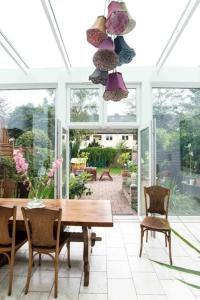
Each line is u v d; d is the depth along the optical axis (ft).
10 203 11.46
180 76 16.49
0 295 8.18
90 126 17.15
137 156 18.35
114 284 8.84
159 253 11.44
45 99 17.29
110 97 8.23
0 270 9.86
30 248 8.37
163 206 12.09
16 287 8.63
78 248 12.13
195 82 16.60
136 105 16.98
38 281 9.01
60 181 14.42
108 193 28.71
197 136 17.13
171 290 8.50
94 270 9.84
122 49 7.16
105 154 46.75
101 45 6.57
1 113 17.44
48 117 17.24
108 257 11.02
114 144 49.01
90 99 17.16
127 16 6.26
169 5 10.18
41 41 13.16
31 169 16.98
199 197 17.03
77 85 17.01
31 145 17.24
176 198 16.84
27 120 17.35
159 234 13.94
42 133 17.24
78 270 9.87
